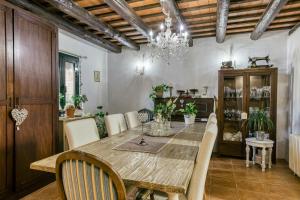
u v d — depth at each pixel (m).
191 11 3.16
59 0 2.45
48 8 3.02
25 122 2.42
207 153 1.33
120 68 5.26
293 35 3.70
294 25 3.75
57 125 2.91
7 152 2.22
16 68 2.30
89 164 1.01
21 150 2.37
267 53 4.09
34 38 2.54
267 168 3.43
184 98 4.32
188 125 3.27
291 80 3.78
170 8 2.72
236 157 4.01
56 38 2.90
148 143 2.04
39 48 2.61
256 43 4.16
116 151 1.75
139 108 5.10
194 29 3.97
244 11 3.14
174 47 3.08
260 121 3.61
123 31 4.21
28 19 2.45
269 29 4.01
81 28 3.71
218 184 2.81
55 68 2.87
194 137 2.34
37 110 2.59
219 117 4.02
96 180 1.01
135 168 1.35
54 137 2.85
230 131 4.12
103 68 5.22
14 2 2.43
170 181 1.16
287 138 3.94
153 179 1.18
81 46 4.45
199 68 4.55
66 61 4.06
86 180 1.04
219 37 3.89
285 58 3.98
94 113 4.85
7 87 2.21
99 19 3.35
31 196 2.43
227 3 2.51
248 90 3.87
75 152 1.03
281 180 2.94
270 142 3.32
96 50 4.95
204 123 3.53
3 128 2.18
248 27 3.91
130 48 4.88
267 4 2.92
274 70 3.68
